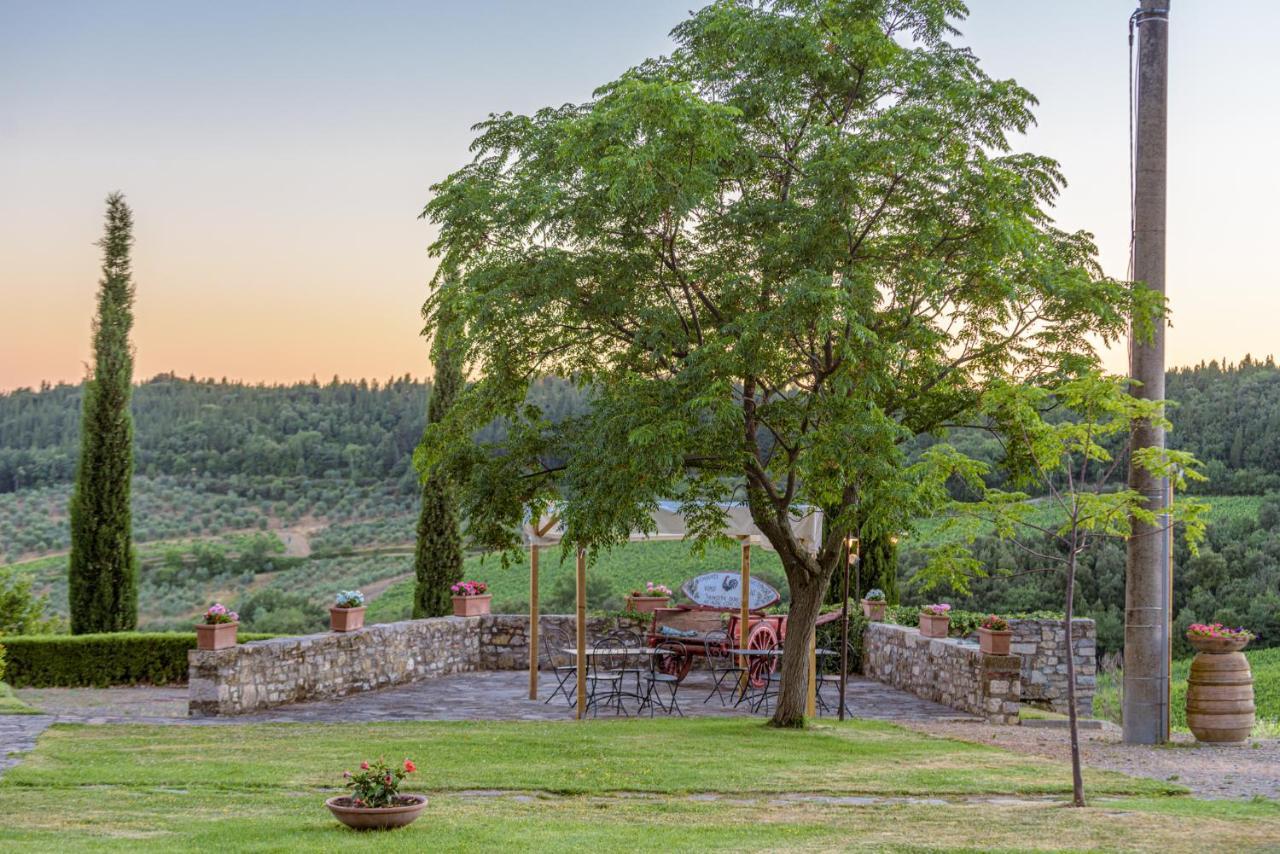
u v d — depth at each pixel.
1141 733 12.27
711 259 11.80
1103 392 9.34
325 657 15.51
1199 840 6.76
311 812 7.49
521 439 12.72
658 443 10.34
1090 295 11.37
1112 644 31.55
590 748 10.63
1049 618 18.23
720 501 12.90
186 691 17.58
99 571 20.78
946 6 11.70
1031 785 9.09
